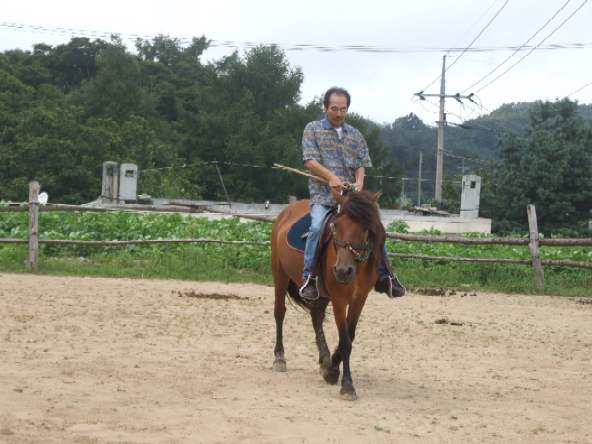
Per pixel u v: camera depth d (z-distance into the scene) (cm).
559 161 3369
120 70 6081
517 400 647
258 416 556
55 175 4366
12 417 521
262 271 1602
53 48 7144
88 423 519
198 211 1880
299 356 811
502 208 3469
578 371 782
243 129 5691
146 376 669
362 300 662
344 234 612
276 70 6469
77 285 1291
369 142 6134
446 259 1592
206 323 980
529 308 1285
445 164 8950
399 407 610
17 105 5053
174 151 5450
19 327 877
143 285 1345
